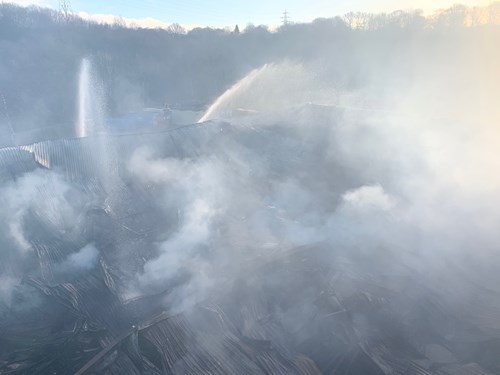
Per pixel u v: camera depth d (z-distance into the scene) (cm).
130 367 1659
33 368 1759
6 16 9800
